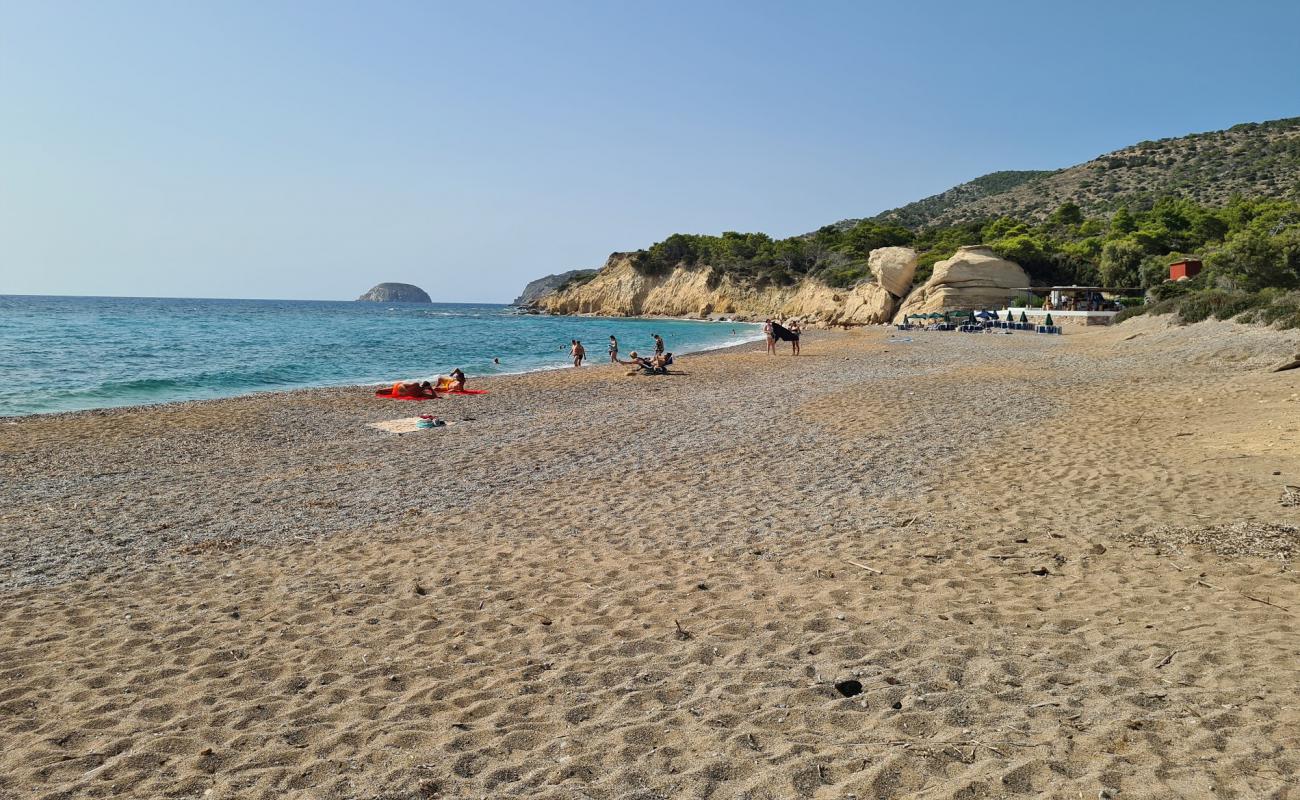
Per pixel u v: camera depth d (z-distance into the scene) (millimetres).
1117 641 4957
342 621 5844
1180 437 11594
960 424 13938
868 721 4090
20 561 7422
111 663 5160
